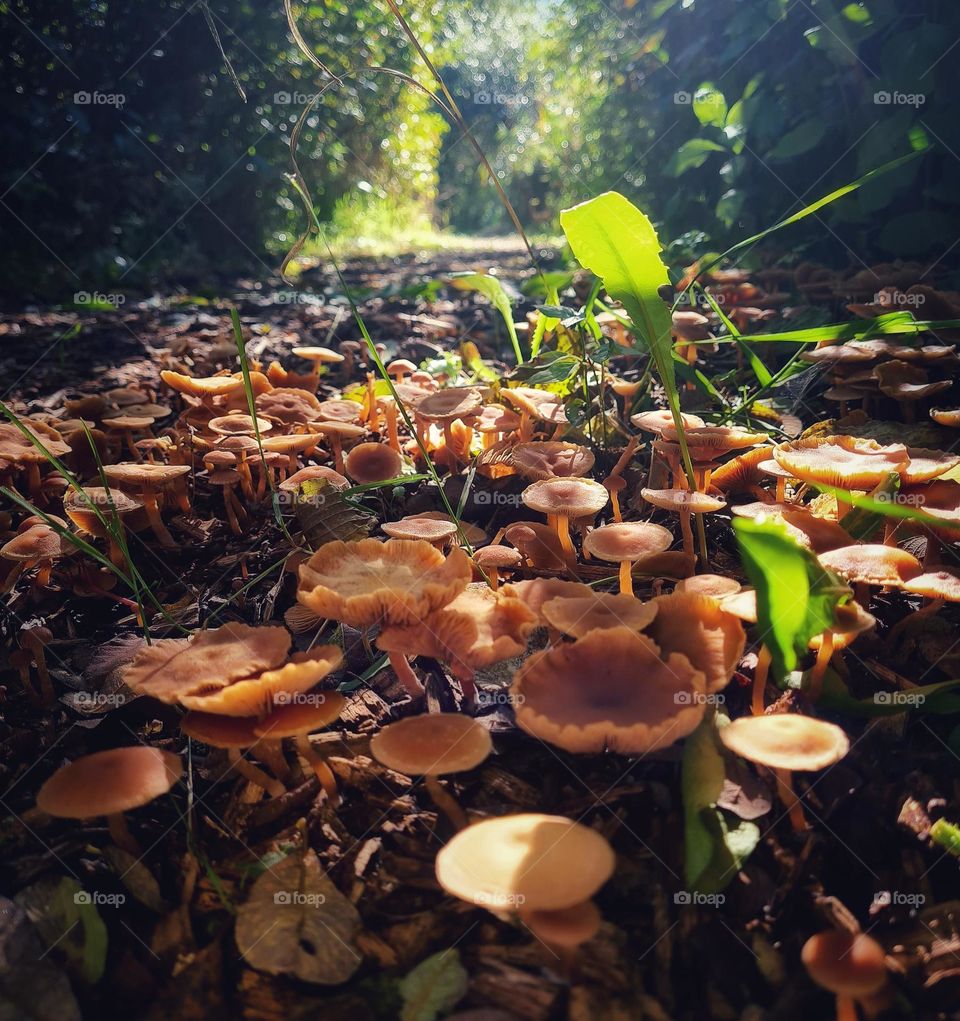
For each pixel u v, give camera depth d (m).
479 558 0.28
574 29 1.25
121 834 0.22
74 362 0.66
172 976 0.19
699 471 0.32
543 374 0.40
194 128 1.42
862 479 0.26
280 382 0.47
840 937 0.18
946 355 0.38
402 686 0.26
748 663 0.25
